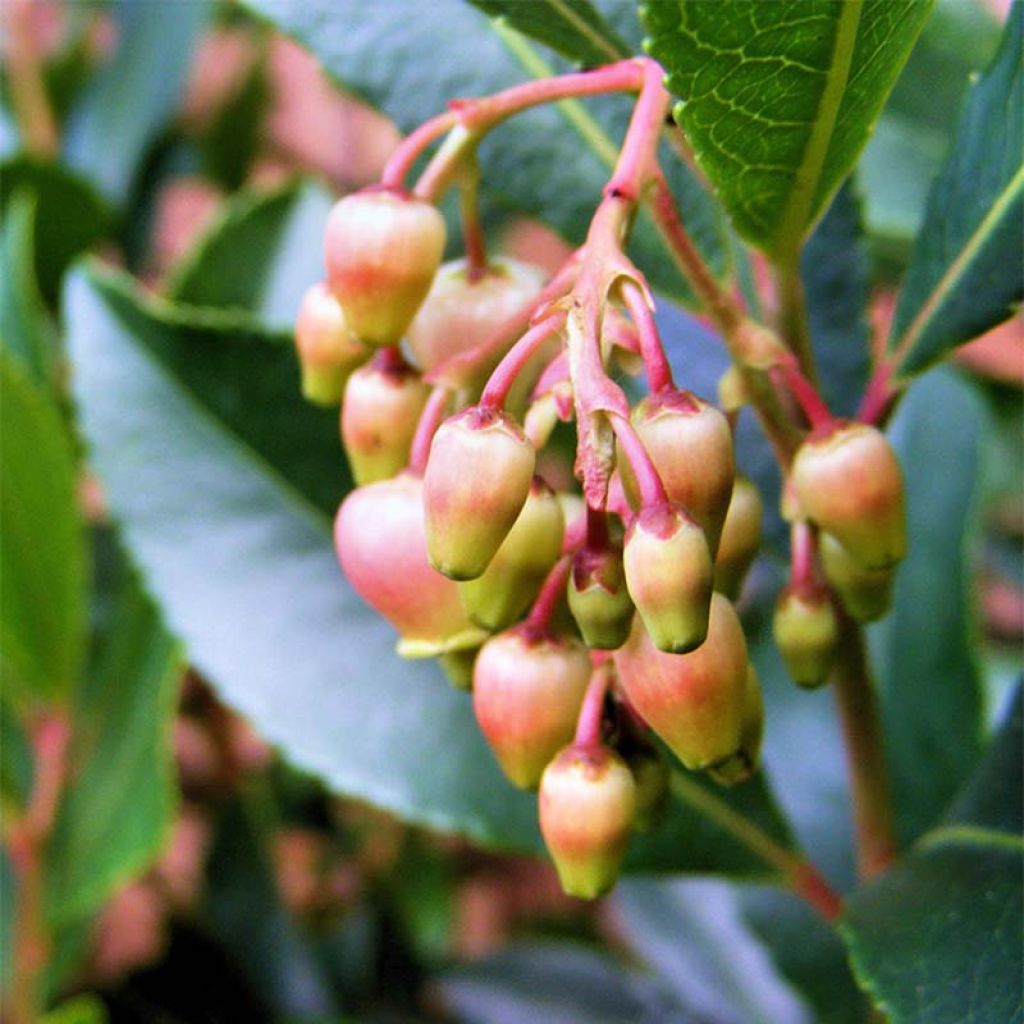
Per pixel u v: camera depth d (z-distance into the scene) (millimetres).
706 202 111
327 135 314
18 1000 156
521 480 81
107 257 248
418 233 90
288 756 127
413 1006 205
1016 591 278
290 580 131
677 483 82
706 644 84
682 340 129
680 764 121
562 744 91
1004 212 102
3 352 135
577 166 118
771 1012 181
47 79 245
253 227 173
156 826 149
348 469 132
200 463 133
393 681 128
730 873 122
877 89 91
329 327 99
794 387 94
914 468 159
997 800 109
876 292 211
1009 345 274
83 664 169
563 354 89
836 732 154
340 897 237
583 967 195
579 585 84
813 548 99
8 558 145
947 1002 97
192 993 192
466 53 117
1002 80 102
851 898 106
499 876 286
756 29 85
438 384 91
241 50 289
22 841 156
